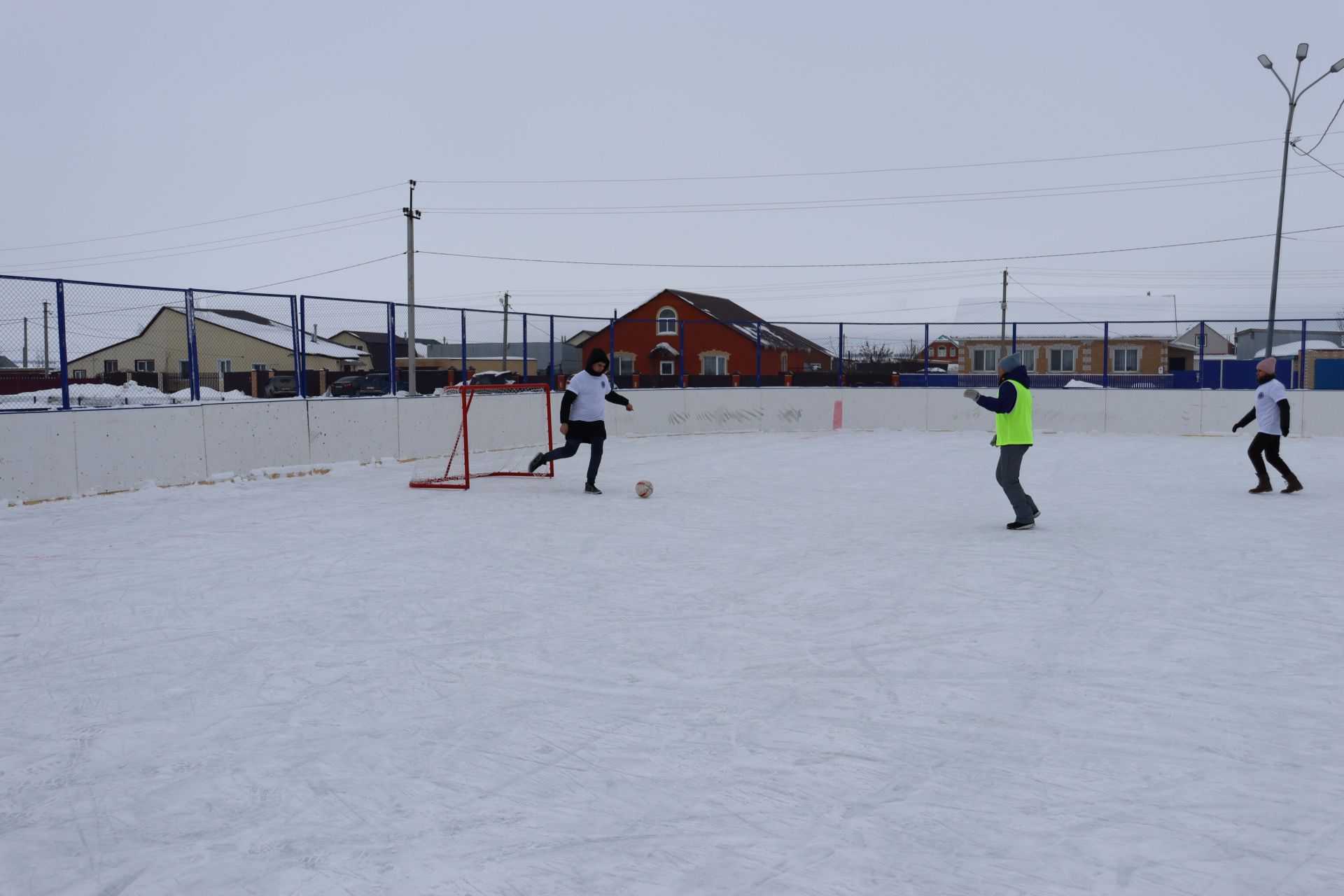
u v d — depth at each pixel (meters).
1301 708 4.54
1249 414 12.51
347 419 15.79
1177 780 3.75
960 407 24.95
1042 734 4.24
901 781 3.76
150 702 4.76
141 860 3.21
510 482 14.15
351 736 4.29
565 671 5.18
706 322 25.12
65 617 6.38
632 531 9.71
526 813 3.52
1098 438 22.72
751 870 3.09
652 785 3.75
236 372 14.30
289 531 9.72
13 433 11.40
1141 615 6.30
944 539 9.24
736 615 6.38
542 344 20.80
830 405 25.34
